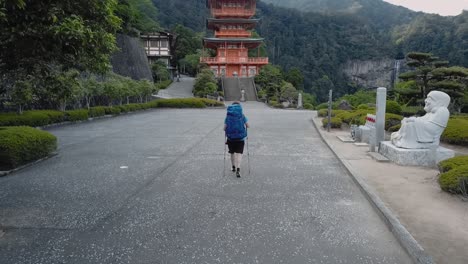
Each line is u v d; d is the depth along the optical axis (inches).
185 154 354.9
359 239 154.3
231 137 266.5
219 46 2234.3
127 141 446.9
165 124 680.4
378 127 360.5
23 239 153.9
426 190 219.5
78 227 166.9
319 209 192.2
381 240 153.3
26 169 287.6
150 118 831.7
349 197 214.1
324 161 323.3
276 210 190.2
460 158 235.8
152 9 2746.1
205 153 360.5
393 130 489.4
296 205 198.5
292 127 621.0
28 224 170.4
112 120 773.3
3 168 276.8
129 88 1026.1
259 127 620.1
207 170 284.0
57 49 181.9
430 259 128.8
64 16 182.9
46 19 169.3
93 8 204.7
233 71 2267.5
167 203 201.3
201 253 141.0
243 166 299.4
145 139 465.7
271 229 164.7
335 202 204.2
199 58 2438.5
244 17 2236.7
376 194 210.5
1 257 138.0
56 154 348.2
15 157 276.1
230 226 167.9
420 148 298.2
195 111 1118.4
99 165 303.6
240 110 271.3
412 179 246.5
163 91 1738.4
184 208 192.9
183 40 2748.5
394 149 303.6
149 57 2242.9
